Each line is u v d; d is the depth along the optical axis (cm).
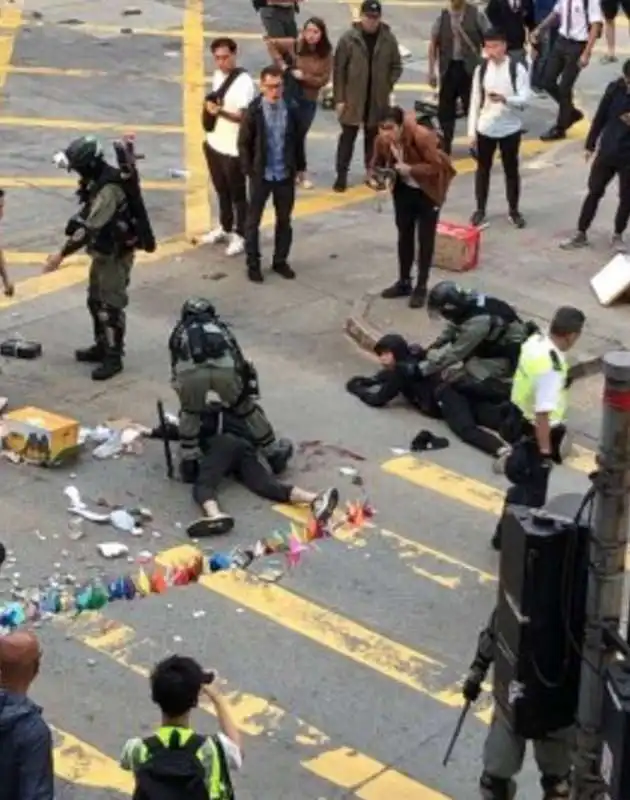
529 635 760
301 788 982
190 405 1309
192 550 1244
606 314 1673
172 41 2672
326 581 1210
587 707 731
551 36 2228
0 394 1490
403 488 1348
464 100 2138
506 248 1850
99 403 1478
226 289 1738
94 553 1237
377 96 1994
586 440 1441
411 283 1705
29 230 1878
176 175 2070
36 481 1340
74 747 1015
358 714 1055
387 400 1480
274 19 2208
